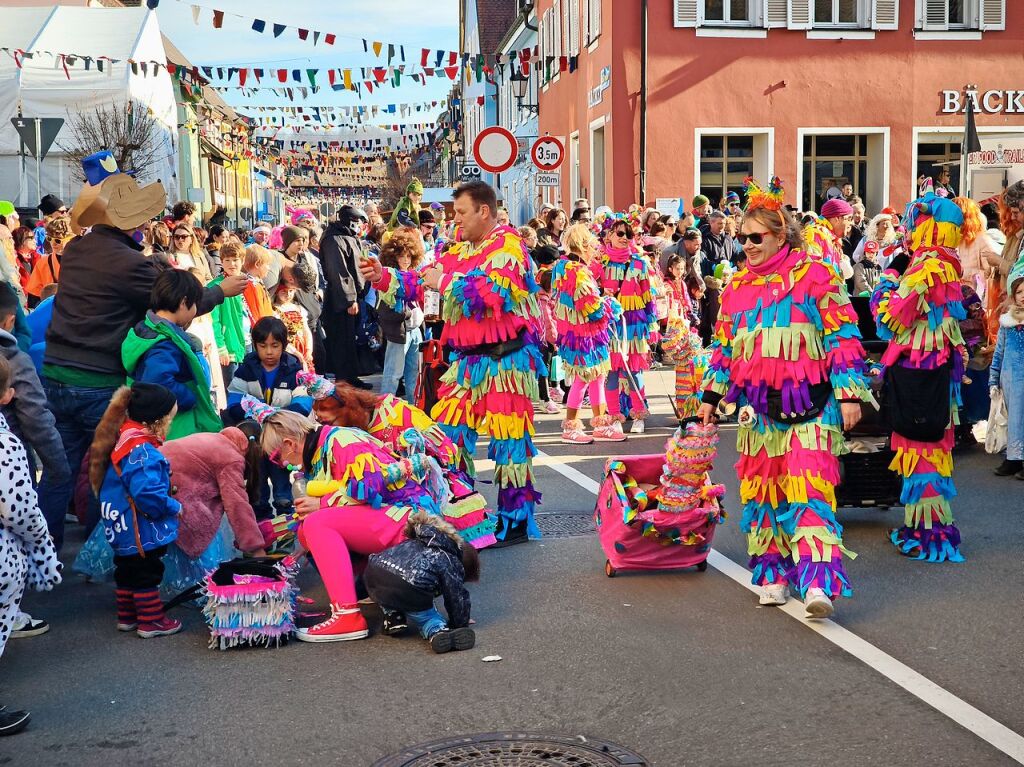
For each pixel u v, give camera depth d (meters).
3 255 12.60
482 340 7.83
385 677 5.52
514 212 42.62
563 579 7.09
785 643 5.82
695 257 17.41
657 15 25.97
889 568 7.21
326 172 68.69
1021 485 9.51
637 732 4.79
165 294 7.04
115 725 5.01
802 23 26.27
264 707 5.17
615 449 11.55
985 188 19.27
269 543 6.89
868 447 8.19
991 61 26.78
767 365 6.18
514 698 5.19
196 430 7.22
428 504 6.43
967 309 10.84
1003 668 5.43
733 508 8.91
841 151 27.03
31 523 5.20
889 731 4.73
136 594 6.20
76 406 7.34
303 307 12.41
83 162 7.56
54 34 26.69
